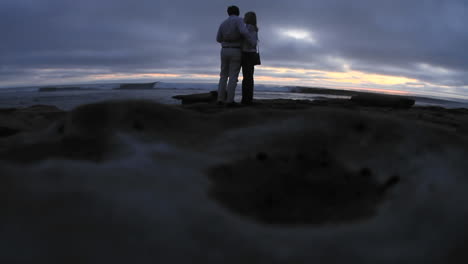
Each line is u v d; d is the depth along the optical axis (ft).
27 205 2.87
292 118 6.66
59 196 3.04
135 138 5.48
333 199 3.96
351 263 2.71
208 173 4.56
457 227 3.15
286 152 5.52
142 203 3.15
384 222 3.34
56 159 4.36
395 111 18.47
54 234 2.60
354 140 5.66
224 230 2.97
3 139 6.33
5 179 3.21
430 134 5.54
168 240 2.69
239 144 5.84
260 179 4.43
